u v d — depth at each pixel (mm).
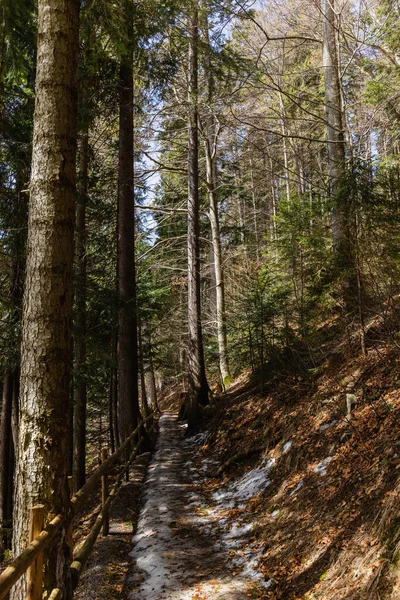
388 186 7285
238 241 22000
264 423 9086
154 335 22828
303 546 4766
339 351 8875
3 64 6953
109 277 14117
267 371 10648
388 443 5051
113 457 6691
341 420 6453
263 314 10680
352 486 4969
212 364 23828
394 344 6566
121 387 11555
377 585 3402
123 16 7820
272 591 4406
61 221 3879
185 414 17797
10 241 9039
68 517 3629
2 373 9555
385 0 13352
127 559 5594
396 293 6992
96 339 10570
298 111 20281
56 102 3977
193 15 10453
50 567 3398
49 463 3596
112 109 11938
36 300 3760
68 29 4090
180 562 5270
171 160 20344
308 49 18078
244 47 15297
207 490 8094
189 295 15188
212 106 13078
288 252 10609
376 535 3914
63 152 3949
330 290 8586
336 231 8766
